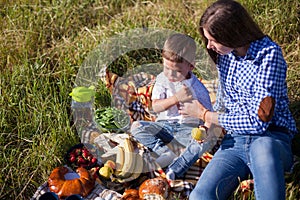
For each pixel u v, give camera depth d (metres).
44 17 4.58
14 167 3.16
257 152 2.66
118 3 4.84
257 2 4.40
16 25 4.48
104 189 2.97
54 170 3.02
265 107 2.71
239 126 2.80
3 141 3.37
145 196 2.82
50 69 4.07
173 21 4.44
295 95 3.62
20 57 4.14
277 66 2.70
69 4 4.72
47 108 3.62
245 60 2.78
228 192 2.74
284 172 2.91
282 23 4.22
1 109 3.56
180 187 2.93
